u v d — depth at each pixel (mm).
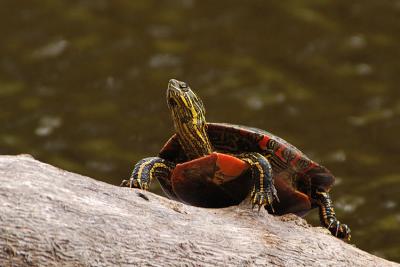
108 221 5621
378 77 17312
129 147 14445
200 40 18969
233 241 5988
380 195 12234
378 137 14680
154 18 20188
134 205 5887
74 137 14859
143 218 5789
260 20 19875
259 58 18094
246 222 6336
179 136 7785
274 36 19109
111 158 13984
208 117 15398
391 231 10953
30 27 19719
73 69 17797
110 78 17312
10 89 16875
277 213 7805
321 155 13891
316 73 17469
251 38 19016
